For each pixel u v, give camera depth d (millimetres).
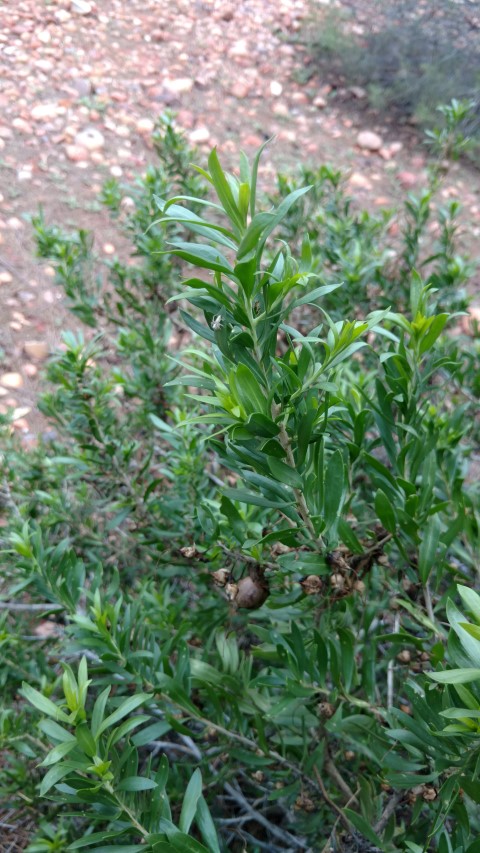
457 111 718
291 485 227
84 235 621
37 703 230
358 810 337
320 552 262
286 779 357
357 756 360
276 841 411
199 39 1476
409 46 1396
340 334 214
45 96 1232
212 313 215
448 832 327
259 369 217
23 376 824
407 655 309
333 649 284
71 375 465
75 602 340
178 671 309
